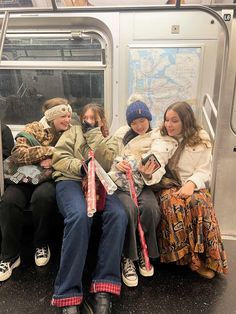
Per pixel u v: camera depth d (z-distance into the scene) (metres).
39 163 1.86
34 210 1.78
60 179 1.80
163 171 1.82
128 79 2.53
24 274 1.81
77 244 1.46
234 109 2.25
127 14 2.38
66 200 1.62
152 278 1.79
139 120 1.92
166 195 1.78
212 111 2.20
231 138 2.29
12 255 1.78
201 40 2.40
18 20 2.44
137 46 2.44
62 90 2.65
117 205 1.63
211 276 1.79
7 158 1.89
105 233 1.56
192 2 2.26
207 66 2.45
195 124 1.88
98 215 1.73
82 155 1.81
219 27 2.30
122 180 1.80
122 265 1.78
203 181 1.80
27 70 2.60
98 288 1.51
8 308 1.55
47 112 1.95
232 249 2.15
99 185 1.60
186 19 2.36
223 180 2.36
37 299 1.61
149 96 2.56
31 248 2.06
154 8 1.89
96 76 2.57
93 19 2.41
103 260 1.54
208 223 1.69
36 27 2.50
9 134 2.07
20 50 2.56
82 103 2.66
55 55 2.56
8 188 1.81
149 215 1.70
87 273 1.82
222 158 2.33
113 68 2.52
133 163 1.83
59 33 2.49
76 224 1.46
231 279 1.81
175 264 1.92
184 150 1.87
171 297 1.64
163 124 1.93
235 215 2.41
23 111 2.74
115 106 2.62
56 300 1.44
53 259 1.95
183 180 1.89
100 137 1.80
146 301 1.61
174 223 1.71
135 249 1.68
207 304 1.60
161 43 2.43
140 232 1.70
